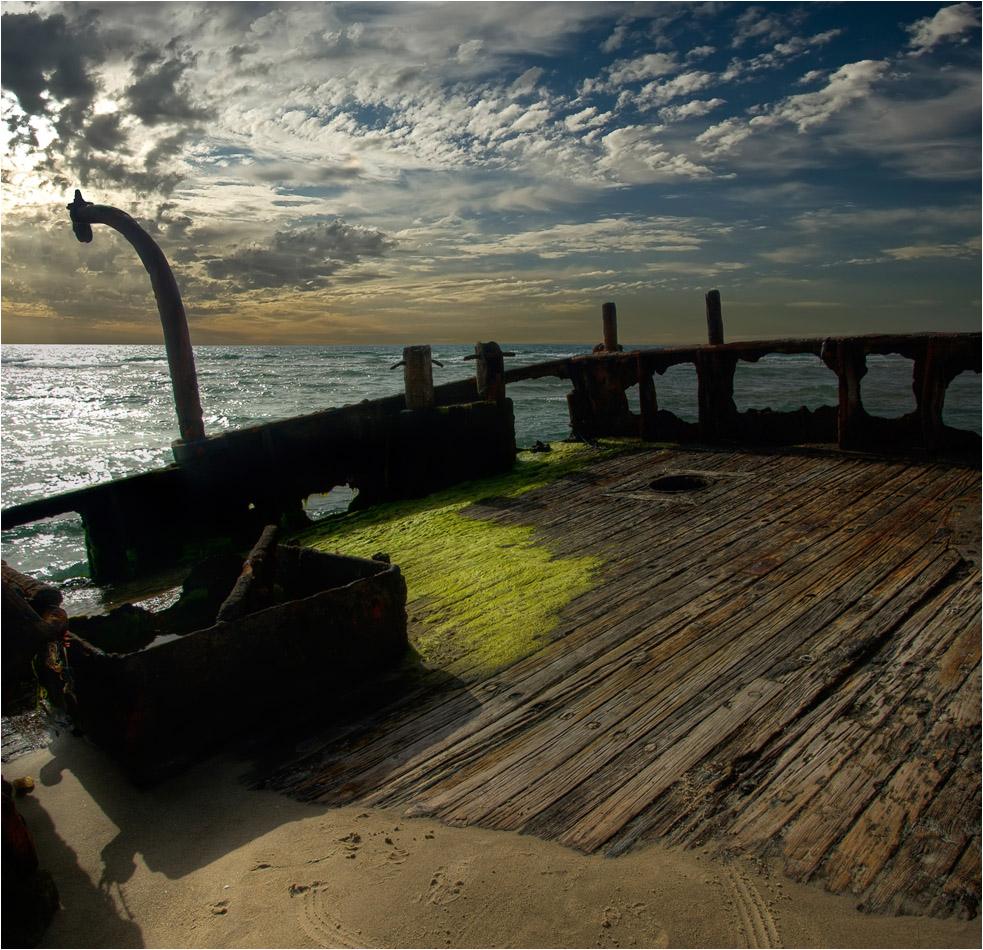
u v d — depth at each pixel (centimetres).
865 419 897
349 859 254
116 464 1592
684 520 669
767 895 230
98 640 406
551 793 289
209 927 225
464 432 898
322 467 806
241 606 359
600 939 214
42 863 266
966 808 265
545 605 491
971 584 471
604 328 1123
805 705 342
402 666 413
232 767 323
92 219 697
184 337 711
